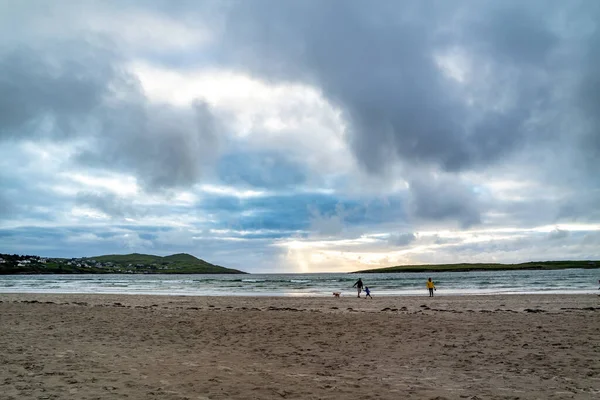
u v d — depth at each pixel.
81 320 18.62
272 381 8.02
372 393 7.23
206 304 29.44
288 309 24.66
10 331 15.08
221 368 9.16
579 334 13.74
